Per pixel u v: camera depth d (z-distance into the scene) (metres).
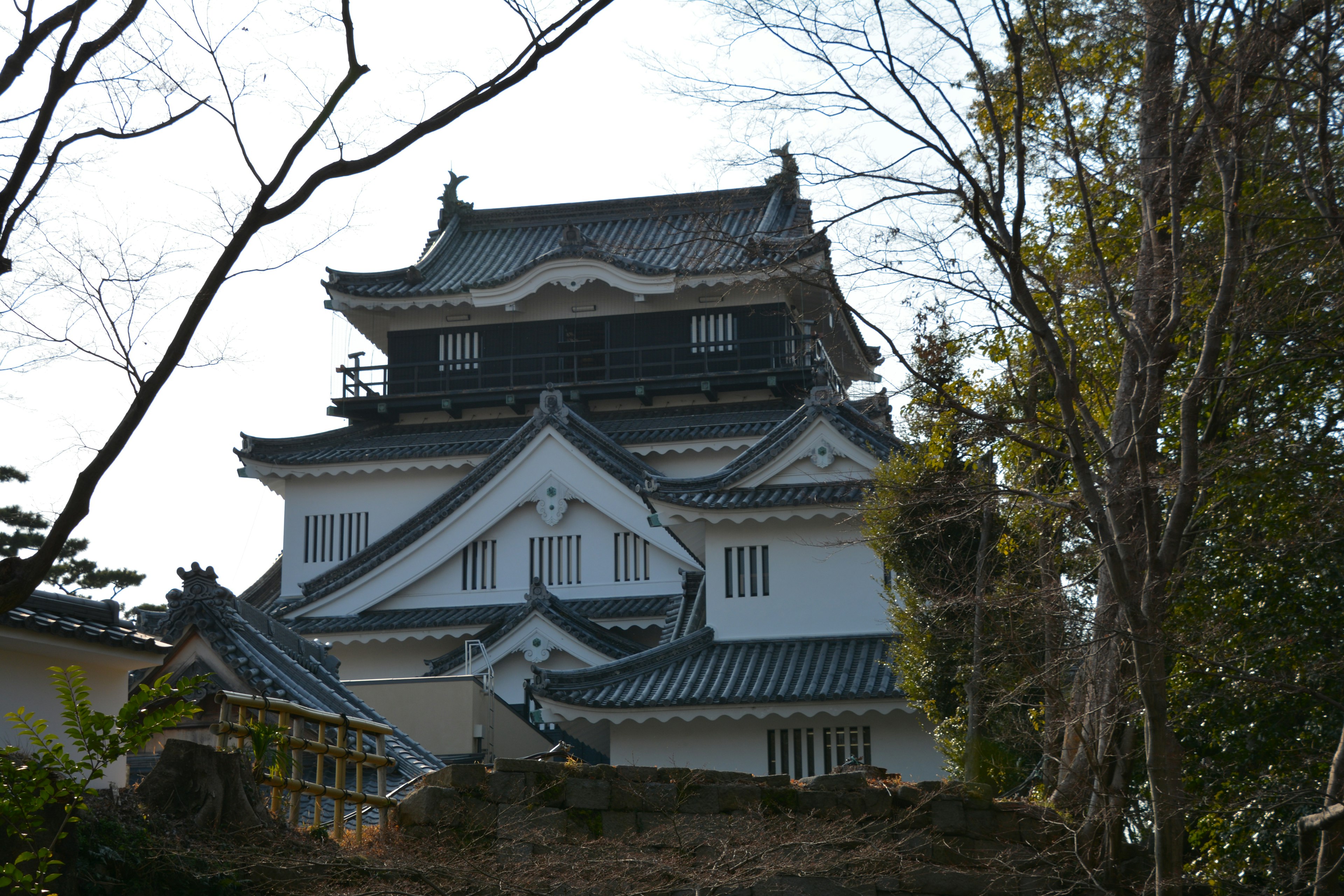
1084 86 11.00
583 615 30.28
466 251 42.00
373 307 37.41
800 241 10.81
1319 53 9.71
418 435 37.22
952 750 15.77
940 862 11.66
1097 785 11.23
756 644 23.50
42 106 5.77
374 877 9.22
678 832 11.04
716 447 34.44
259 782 9.95
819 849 11.20
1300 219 9.95
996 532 14.38
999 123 10.09
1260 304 9.77
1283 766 11.13
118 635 11.77
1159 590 9.55
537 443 31.91
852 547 23.80
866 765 13.63
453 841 10.43
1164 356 10.43
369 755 11.16
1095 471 11.87
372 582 31.89
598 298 37.22
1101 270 10.10
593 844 10.64
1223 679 11.31
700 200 12.78
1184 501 9.48
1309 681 10.78
